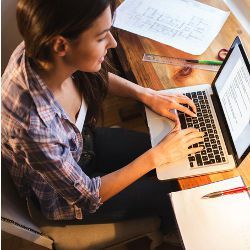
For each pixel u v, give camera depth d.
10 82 0.85
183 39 1.27
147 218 1.14
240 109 0.96
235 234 0.86
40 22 0.70
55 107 0.89
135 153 1.30
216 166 0.98
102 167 1.31
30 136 0.82
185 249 0.85
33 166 0.88
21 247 1.62
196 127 1.08
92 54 0.82
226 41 1.25
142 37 1.28
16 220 0.99
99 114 1.22
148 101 1.14
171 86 1.17
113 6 0.81
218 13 1.33
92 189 0.98
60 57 0.82
